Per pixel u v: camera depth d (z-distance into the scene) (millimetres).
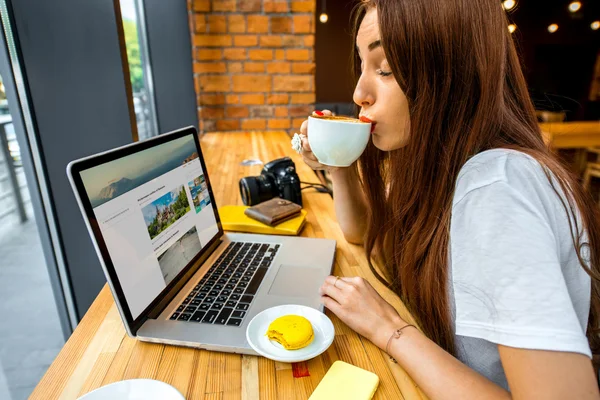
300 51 2582
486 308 429
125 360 537
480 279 436
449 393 455
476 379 461
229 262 791
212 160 1779
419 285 630
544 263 401
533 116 604
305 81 2645
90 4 958
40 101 951
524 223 422
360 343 579
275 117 2703
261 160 1771
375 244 860
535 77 6887
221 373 516
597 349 633
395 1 516
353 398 470
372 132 631
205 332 571
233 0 2430
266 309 612
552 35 6672
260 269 765
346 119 679
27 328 1173
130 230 583
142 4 2402
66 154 1020
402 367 523
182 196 754
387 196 817
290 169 1169
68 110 991
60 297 1138
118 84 1043
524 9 6531
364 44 585
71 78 972
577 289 526
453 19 504
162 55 2527
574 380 371
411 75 537
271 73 2605
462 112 545
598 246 565
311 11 2508
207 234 835
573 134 3498
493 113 542
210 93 2596
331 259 816
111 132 1071
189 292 674
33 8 896
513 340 395
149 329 573
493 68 525
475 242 447
